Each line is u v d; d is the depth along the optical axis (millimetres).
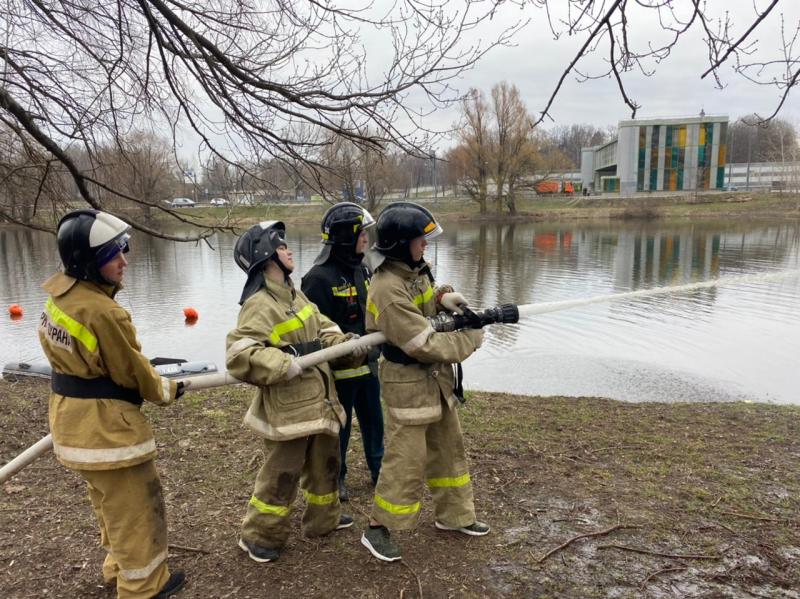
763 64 3088
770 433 4930
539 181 50500
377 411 3771
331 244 3582
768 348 10352
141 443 2564
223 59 4781
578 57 3180
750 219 41938
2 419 5184
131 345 2490
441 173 52562
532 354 10117
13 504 3699
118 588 2664
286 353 2832
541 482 3922
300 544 3221
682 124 63406
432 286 3223
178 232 23016
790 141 48062
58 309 2441
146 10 4609
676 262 21594
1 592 2840
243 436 4773
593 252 25484
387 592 2805
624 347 10539
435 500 3293
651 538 3232
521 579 2889
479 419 5273
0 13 5301
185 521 3463
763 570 2947
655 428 5070
